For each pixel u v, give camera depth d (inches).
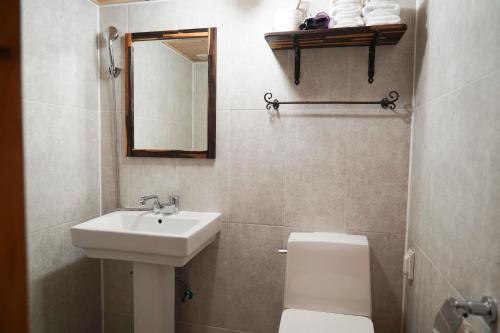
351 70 61.0
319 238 58.2
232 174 67.4
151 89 69.9
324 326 49.6
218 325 70.0
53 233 61.4
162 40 68.6
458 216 34.7
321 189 63.4
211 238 64.3
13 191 11.3
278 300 66.7
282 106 64.1
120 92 72.0
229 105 66.6
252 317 68.2
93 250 56.8
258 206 66.4
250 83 65.3
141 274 60.1
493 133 26.9
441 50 42.7
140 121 71.1
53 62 60.2
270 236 66.3
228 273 68.8
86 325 70.9
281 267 66.1
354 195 62.1
